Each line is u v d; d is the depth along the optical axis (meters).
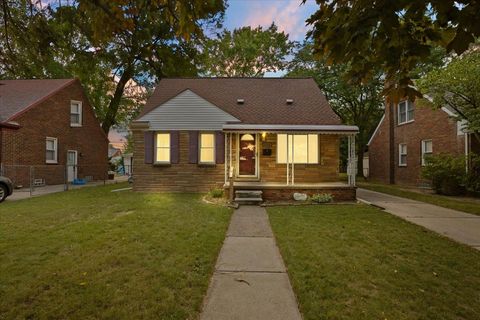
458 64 11.38
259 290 3.66
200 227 6.54
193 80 16.48
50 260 4.46
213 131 13.20
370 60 2.94
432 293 3.58
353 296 3.47
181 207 9.05
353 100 26.20
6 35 3.65
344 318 3.01
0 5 3.52
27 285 3.63
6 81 18.98
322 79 24.31
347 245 5.38
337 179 12.79
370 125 28.67
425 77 12.59
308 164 12.80
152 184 13.30
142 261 4.44
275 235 6.11
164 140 13.52
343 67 21.44
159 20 3.65
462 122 12.97
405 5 2.31
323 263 4.47
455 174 12.70
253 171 13.10
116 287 3.60
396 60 2.75
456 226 6.94
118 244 5.24
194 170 13.22
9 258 4.55
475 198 11.97
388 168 19.88
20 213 8.12
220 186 13.12
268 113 13.62
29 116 16.14
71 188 15.70
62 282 3.71
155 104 14.35
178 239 5.57
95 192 13.45
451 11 2.23
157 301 3.28
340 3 2.74
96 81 21.39
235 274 4.17
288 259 4.65
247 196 10.68
